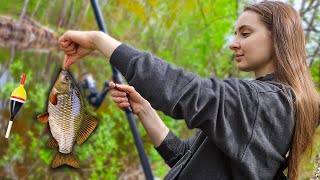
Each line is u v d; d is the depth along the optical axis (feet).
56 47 19.74
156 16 21.20
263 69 6.29
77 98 5.99
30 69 18.47
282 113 5.61
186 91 5.11
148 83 5.14
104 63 19.79
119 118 18.53
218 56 19.93
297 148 5.83
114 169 18.06
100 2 21.75
